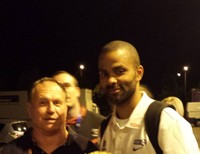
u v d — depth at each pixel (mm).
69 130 3182
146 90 4254
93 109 11617
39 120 3006
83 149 3127
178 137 2822
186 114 14797
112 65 2949
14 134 17156
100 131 3361
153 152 2893
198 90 16828
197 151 2848
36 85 3059
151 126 2898
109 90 2984
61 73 4684
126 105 3041
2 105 30078
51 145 3070
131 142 2975
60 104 3043
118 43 3000
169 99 5203
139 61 3053
